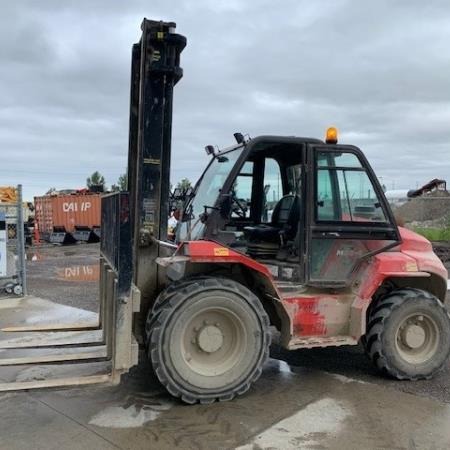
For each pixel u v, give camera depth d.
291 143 4.71
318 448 3.50
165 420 3.92
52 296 9.04
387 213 4.91
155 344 4.06
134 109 4.97
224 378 4.21
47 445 3.54
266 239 5.07
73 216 25.83
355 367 5.21
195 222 4.93
